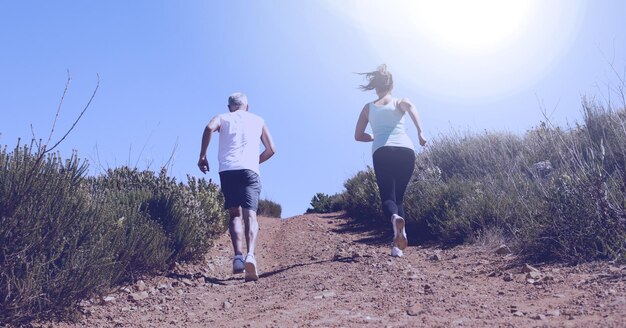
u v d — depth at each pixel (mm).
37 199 5031
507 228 8078
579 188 6520
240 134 6781
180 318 5031
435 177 11406
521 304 4289
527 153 10727
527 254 6680
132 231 6645
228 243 10141
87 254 5289
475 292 4883
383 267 6625
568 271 5512
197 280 6984
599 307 3891
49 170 5195
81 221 5605
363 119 7516
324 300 5098
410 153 7168
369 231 11094
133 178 9516
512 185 9133
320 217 14609
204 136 6723
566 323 3510
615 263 5504
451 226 8602
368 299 4938
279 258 8664
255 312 4910
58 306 4895
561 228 6316
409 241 9492
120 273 6055
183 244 7770
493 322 3762
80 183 6051
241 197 6598
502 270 6027
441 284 5367
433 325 3801
